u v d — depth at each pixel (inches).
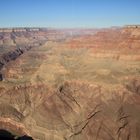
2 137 2827.3
